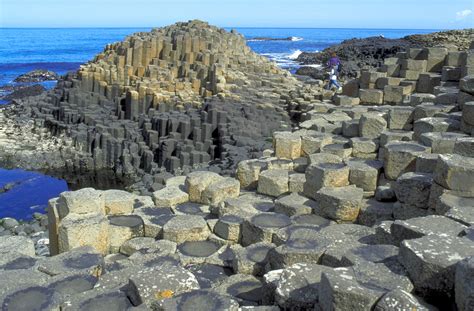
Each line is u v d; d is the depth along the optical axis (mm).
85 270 9547
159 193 14461
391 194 12812
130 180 26625
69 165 28172
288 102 31875
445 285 6852
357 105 25062
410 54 26781
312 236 10055
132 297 8336
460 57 25219
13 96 51344
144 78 34969
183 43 37656
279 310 7668
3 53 122125
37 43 173000
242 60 39438
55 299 8125
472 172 10297
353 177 13398
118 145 28453
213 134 28359
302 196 13820
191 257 11359
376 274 7363
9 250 10734
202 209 13969
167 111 31812
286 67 86438
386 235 9195
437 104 17828
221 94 31906
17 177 26453
